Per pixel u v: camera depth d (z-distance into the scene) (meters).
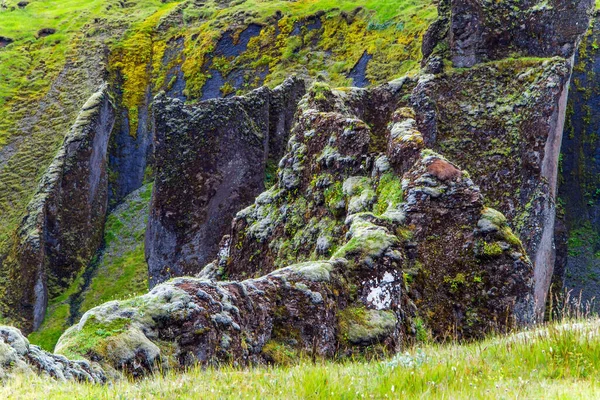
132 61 87.00
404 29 76.69
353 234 22.86
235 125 53.94
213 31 86.00
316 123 35.78
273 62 79.88
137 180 74.44
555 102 41.16
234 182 53.47
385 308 20.48
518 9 45.25
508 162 40.88
